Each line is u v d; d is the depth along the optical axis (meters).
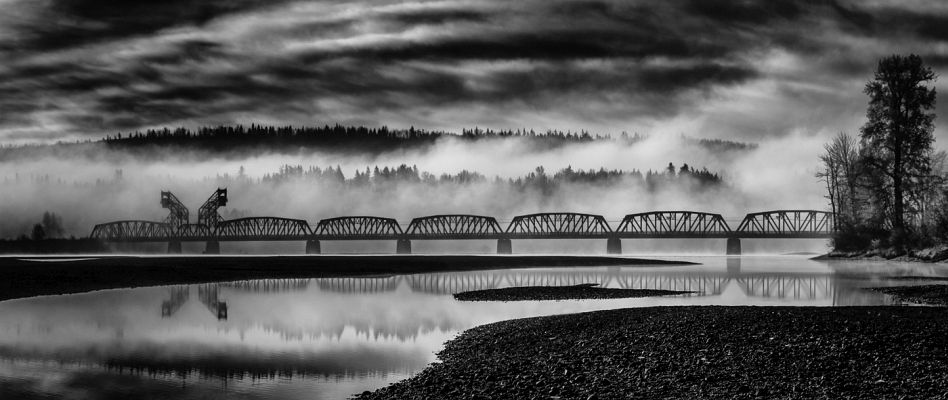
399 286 87.62
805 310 45.53
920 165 103.56
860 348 32.44
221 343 43.41
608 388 28.02
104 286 84.50
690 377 28.88
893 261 112.50
